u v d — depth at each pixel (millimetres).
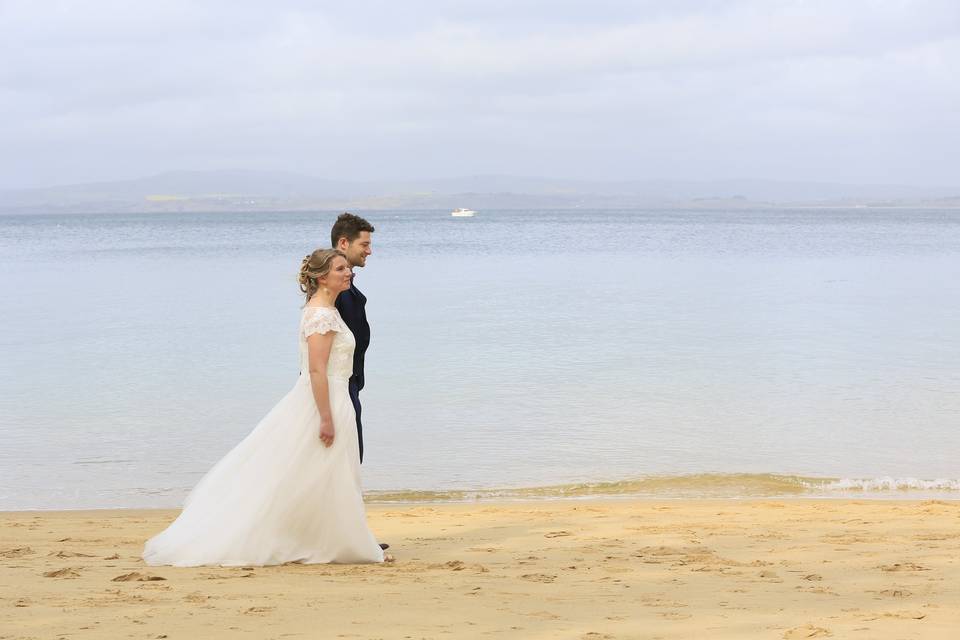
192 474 11852
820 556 6836
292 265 52469
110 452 12883
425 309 30406
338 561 6223
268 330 25047
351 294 6387
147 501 10680
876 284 40219
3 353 21406
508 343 22859
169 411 15383
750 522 8758
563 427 14320
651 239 96188
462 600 4980
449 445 13289
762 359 20422
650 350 21719
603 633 4238
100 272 47875
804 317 28281
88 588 5109
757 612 4762
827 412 15273
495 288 38500
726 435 13805
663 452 12875
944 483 11406
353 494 6219
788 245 81375
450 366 19594
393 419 14875
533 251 71500
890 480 11531
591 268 51312
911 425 14383
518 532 8211
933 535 7875
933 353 21188
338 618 4449
